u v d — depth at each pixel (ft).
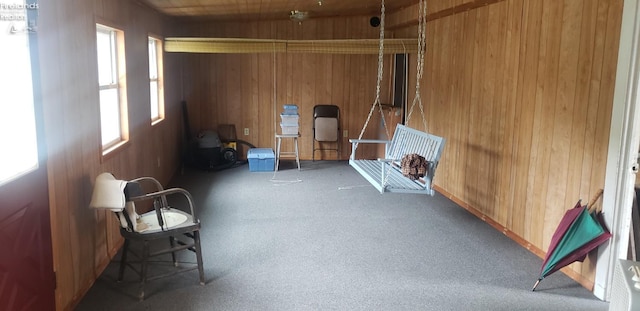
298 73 26.50
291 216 16.51
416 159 13.76
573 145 11.62
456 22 18.10
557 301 10.50
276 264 12.32
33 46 8.09
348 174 23.57
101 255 11.69
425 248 13.57
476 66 16.58
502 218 15.05
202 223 15.67
